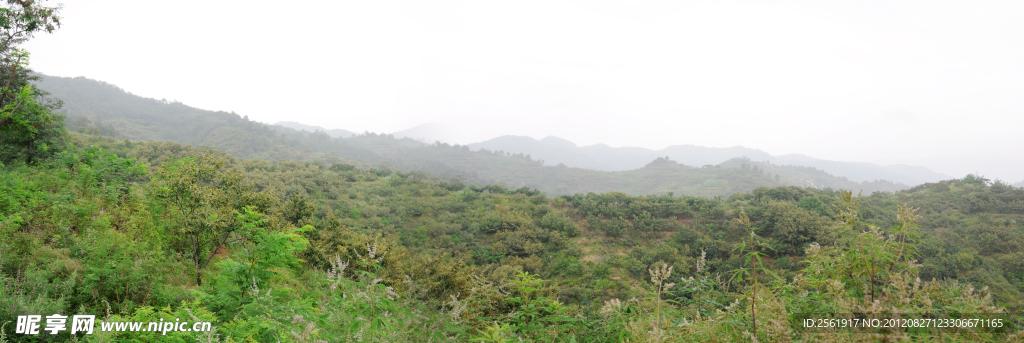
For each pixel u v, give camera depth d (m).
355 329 3.20
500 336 3.33
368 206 61.41
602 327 3.53
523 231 55.56
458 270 9.76
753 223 53.16
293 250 6.58
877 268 2.30
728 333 2.49
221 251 9.77
